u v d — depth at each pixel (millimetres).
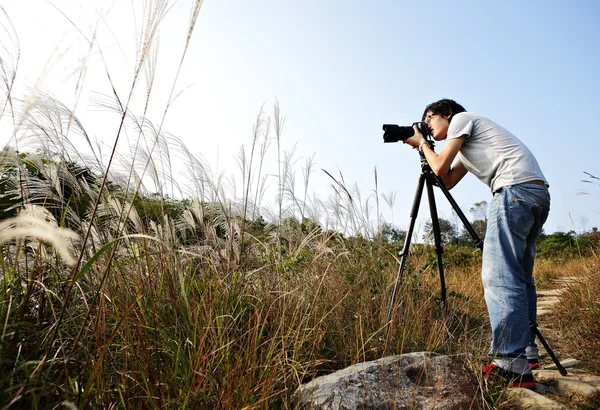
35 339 1633
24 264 1886
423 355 2367
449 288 4781
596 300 3711
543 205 2457
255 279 3031
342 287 3424
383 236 4742
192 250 2912
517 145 2551
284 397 1996
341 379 2115
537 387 2463
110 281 2092
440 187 2975
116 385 1725
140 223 2449
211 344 1971
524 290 2381
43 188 2123
